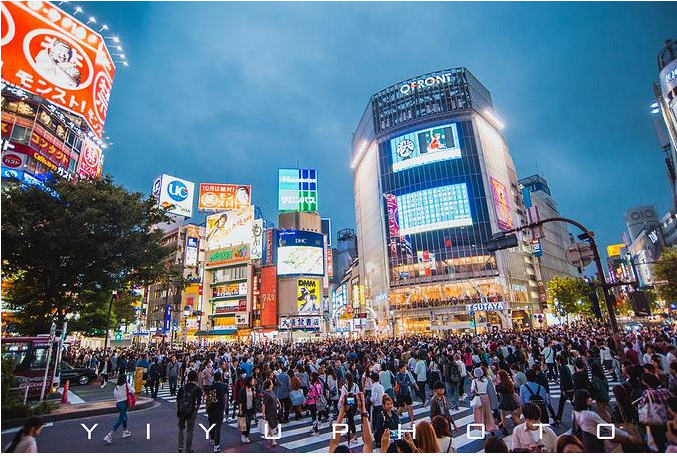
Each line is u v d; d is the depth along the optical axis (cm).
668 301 4416
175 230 8056
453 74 8369
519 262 7688
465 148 7719
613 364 1658
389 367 1534
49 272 1872
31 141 3509
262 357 2031
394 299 7362
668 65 5166
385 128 8612
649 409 621
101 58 3638
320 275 7044
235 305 7219
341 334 7594
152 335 7219
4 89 3388
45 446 995
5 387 1241
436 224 7375
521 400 912
